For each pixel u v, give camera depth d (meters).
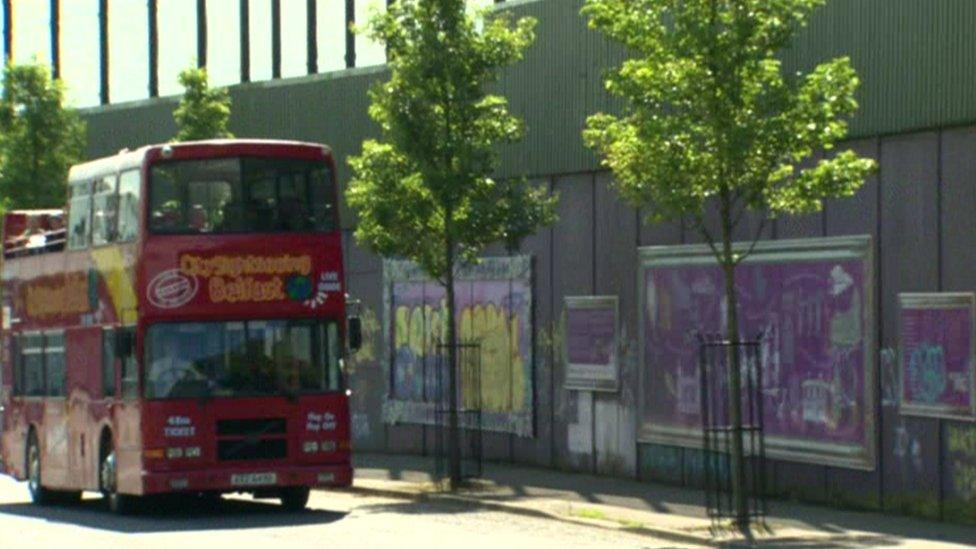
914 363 24.39
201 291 27.06
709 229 28.72
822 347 26.19
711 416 28.58
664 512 25.91
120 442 27.81
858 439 25.45
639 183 23.53
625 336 31.16
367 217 30.84
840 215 25.78
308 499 31.00
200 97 41.78
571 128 32.25
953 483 23.78
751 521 23.48
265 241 27.34
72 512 30.12
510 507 27.22
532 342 33.91
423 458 37.69
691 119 22.92
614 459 31.61
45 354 32.28
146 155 27.17
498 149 34.19
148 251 26.98
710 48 22.45
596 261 31.92
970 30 23.30
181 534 24.59
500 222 30.39
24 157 48.12
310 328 27.52
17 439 34.03
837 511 25.45
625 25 23.09
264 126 41.91
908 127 24.38
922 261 24.23
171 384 26.86
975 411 23.25
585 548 21.80
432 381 37.50
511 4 33.78
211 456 26.88
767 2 22.62
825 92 22.66
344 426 27.53
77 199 30.45
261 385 27.14
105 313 28.70
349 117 39.41
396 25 30.33
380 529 24.80
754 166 22.84
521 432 34.25
